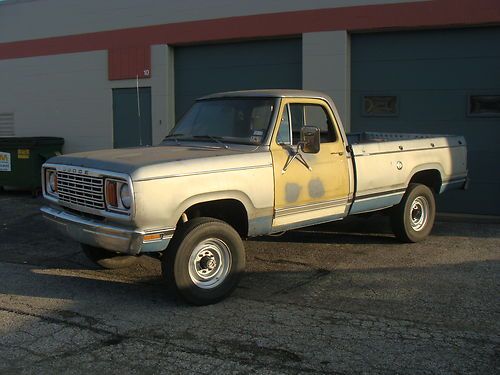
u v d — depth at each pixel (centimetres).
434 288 570
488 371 384
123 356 411
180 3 1178
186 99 1230
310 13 1055
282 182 570
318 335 448
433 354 411
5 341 439
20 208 1082
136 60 1243
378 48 1041
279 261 680
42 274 629
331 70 1049
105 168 497
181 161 501
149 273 632
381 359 403
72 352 418
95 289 572
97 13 1284
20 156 1229
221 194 522
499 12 932
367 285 583
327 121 636
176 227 509
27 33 1391
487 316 489
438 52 1002
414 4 981
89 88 1318
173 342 436
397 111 1038
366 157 667
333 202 629
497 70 968
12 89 1433
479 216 980
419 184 770
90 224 509
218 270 529
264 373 383
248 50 1154
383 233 831
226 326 469
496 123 978
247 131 589
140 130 1213
